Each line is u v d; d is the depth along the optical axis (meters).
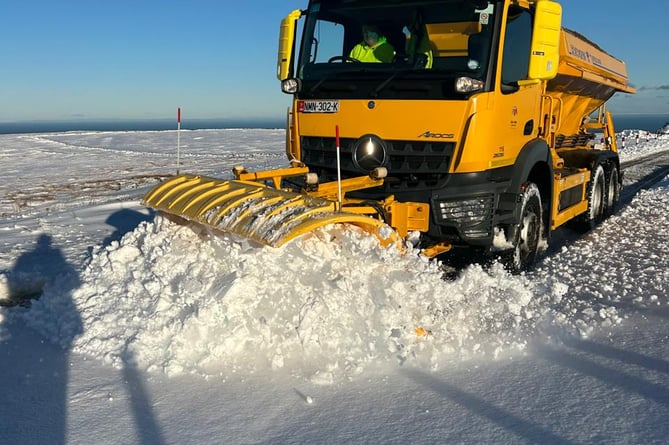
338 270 3.91
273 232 3.81
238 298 3.77
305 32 5.98
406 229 5.20
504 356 3.74
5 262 6.58
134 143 41.19
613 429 2.80
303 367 3.50
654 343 3.93
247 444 2.75
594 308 4.71
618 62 10.36
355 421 2.94
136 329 3.99
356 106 5.30
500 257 5.43
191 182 5.44
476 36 5.01
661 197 11.18
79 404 3.20
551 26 5.16
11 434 2.90
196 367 3.55
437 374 3.48
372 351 3.65
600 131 10.67
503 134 5.23
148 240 5.06
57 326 4.35
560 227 8.89
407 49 5.29
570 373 3.47
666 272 5.83
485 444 2.70
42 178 18.83
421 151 5.06
